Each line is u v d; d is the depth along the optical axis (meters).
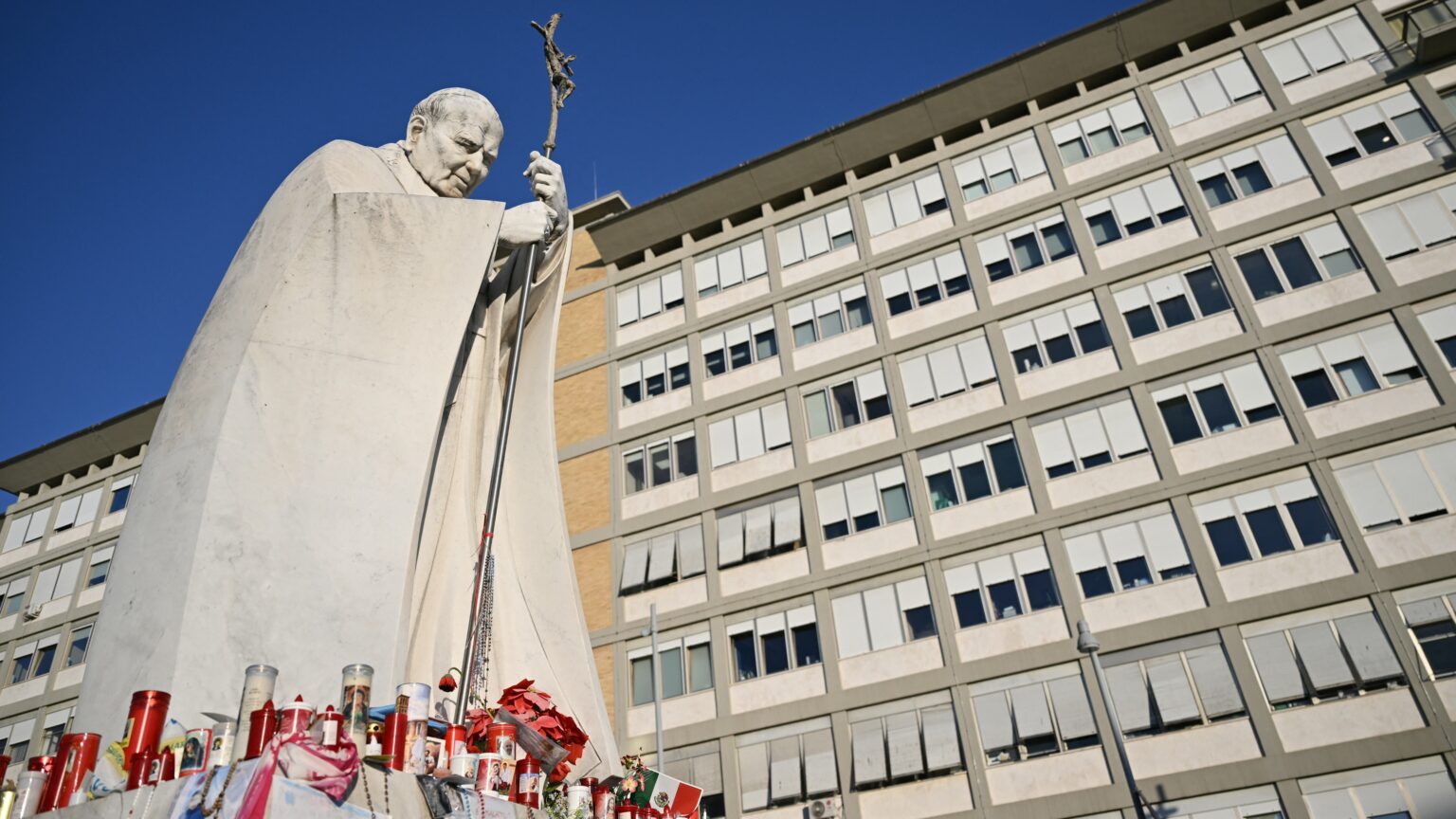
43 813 4.36
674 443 32.84
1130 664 24.23
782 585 29.03
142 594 5.92
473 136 8.48
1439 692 21.42
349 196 7.09
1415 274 25.67
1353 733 21.72
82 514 42.97
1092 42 31.70
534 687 7.71
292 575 6.06
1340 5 29.45
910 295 31.47
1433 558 22.64
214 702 5.54
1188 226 28.69
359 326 6.96
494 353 8.41
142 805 4.17
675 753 28.08
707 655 29.12
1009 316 29.61
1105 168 30.55
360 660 5.99
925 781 25.09
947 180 32.47
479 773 5.43
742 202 35.72
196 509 6.03
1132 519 25.80
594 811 6.52
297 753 4.12
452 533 7.84
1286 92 29.19
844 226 33.62
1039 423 27.89
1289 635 23.11
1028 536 26.69
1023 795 23.94
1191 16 30.95
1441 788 20.67
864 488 29.34
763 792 26.66
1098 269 29.08
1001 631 25.94
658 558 30.92
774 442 31.28
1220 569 24.41
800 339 32.53
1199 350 26.92
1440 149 26.67
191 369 6.85
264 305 6.74
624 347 35.19
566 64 9.14
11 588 42.44
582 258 38.28
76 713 5.76
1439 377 24.36
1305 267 26.84
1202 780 22.44
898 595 27.55
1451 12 27.27
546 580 8.15
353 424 6.67
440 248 7.23
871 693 26.56
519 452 8.47
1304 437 24.94
